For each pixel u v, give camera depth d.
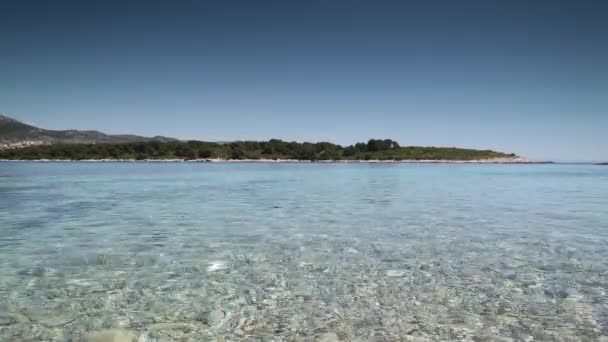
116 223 12.52
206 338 4.72
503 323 5.08
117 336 4.75
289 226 11.98
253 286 6.53
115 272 7.26
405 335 4.77
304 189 26.41
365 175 45.78
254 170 59.59
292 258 8.24
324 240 9.98
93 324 5.08
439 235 10.59
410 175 46.31
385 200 19.56
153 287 6.47
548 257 8.27
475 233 10.86
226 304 5.77
